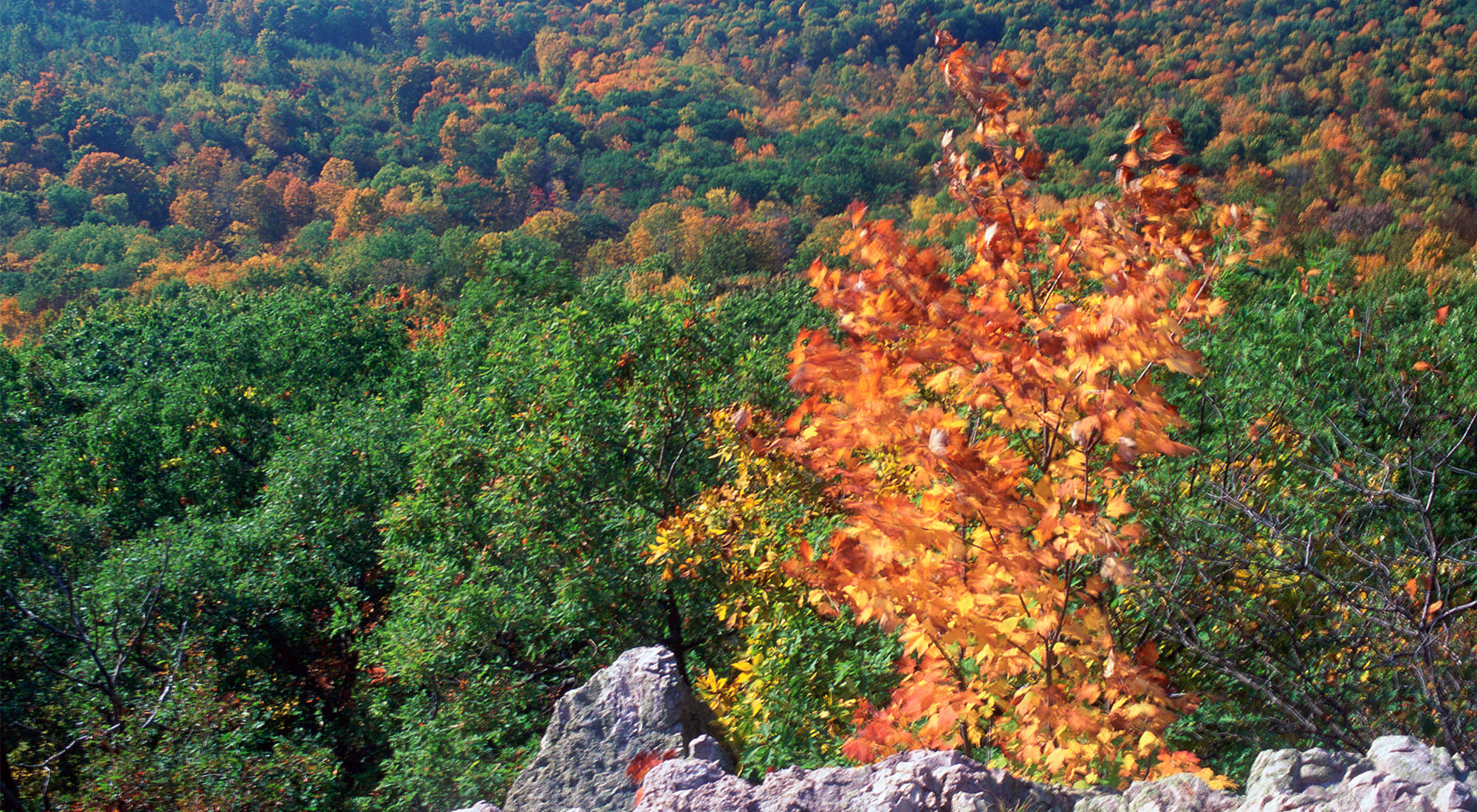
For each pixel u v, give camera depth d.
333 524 15.97
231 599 13.68
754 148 184.62
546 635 11.66
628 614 11.12
